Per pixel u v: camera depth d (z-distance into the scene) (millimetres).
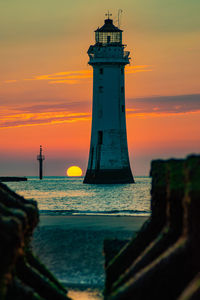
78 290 51781
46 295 42969
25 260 43188
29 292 32562
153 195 46281
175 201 36031
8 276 28531
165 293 30375
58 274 57344
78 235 84812
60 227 97125
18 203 45344
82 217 124188
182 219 35375
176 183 35844
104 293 47688
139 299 31000
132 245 46625
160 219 45000
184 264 29875
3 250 27297
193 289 24312
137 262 38500
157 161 46156
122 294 31547
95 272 58250
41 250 70375
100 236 83938
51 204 195250
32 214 45094
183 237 30719
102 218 120438
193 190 29203
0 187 47188
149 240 45812
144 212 148000
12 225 29078
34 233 86875
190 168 29781
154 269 30859
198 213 28844
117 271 46094
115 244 52500
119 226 99625
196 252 29000
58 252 69125
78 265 61719
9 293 29734
